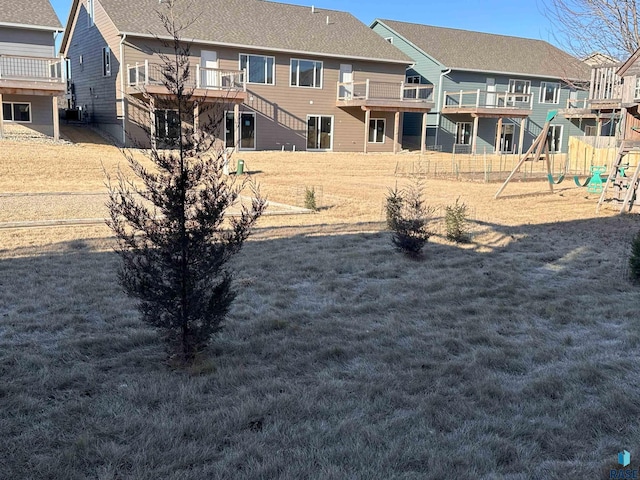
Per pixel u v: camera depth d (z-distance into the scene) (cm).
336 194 1533
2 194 1327
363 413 354
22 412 346
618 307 590
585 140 2617
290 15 3077
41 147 2095
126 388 378
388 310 579
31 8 2378
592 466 296
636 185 1331
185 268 411
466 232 998
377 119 3177
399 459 302
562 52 2538
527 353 461
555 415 357
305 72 2897
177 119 404
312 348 468
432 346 474
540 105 3762
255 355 452
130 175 1759
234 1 2955
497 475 288
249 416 344
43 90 2217
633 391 389
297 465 293
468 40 3719
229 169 1919
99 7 2616
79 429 327
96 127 2780
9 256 741
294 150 2903
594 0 1645
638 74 1484
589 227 1091
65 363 423
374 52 3075
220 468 289
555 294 639
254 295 612
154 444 311
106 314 533
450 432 334
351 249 844
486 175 2030
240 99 2448
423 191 1659
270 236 930
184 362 424
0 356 432
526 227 1082
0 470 284
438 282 675
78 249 789
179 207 405
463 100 3472
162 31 2447
